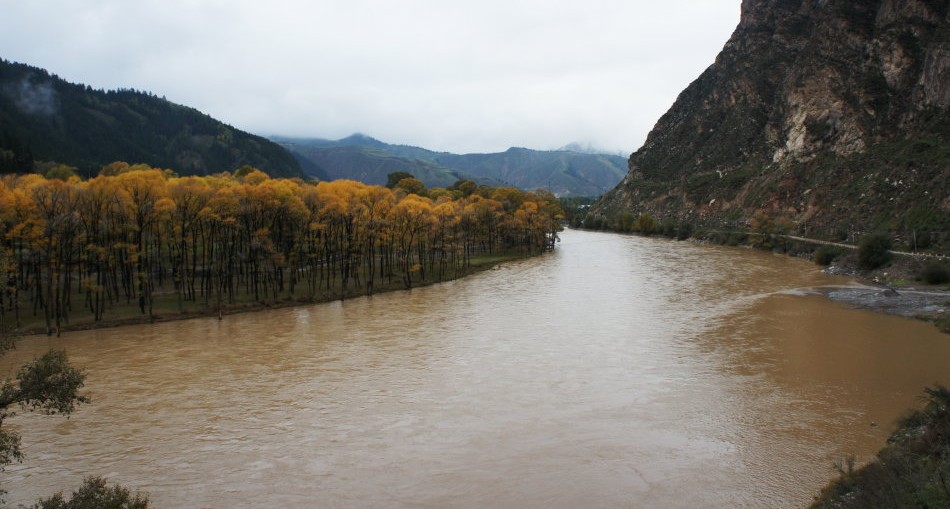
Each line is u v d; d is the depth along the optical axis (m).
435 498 29.70
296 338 61.59
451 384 46.56
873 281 95.75
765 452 34.19
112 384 47.19
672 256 138.50
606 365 50.91
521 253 146.62
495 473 32.19
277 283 89.88
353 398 43.78
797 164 176.25
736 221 183.75
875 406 40.62
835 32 193.00
